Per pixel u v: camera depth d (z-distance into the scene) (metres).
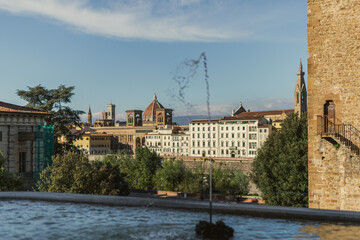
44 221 14.98
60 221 14.96
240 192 86.06
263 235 12.92
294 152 56.34
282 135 63.03
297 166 55.00
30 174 63.06
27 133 61.94
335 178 26.55
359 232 13.23
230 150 189.88
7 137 60.69
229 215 15.95
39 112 65.50
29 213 16.34
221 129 193.62
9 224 14.52
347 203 26.08
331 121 27.03
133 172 96.12
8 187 45.88
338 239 12.41
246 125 185.75
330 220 14.79
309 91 27.59
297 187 54.09
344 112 26.38
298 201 54.53
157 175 93.38
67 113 76.69
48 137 65.44
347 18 26.38
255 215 15.72
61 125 75.50
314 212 14.95
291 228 13.80
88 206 17.67
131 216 15.76
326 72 27.05
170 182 92.25
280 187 56.16
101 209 17.06
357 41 26.06
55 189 51.84
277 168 57.19
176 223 14.57
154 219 15.23
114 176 59.19
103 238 12.66
